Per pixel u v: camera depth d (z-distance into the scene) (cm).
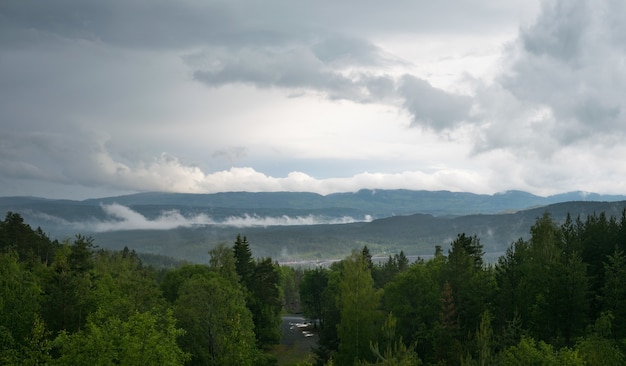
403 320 7294
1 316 4775
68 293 5634
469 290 6806
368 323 6806
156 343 3731
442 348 5709
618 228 7962
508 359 3925
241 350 5206
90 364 3569
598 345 4122
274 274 10500
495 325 6253
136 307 5562
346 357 6762
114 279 7512
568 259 6197
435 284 7412
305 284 13125
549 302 5869
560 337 5666
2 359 3719
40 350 3659
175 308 5972
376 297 6938
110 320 3884
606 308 5909
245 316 6594
